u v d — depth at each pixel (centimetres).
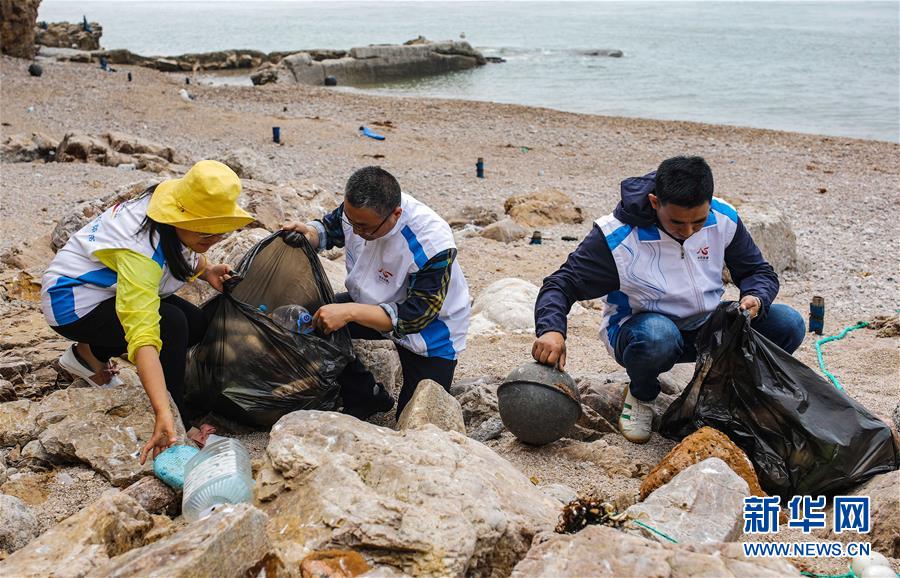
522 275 909
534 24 9475
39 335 548
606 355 636
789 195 1536
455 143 2048
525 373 445
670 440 474
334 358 452
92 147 1461
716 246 454
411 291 455
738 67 4381
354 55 4156
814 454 403
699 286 451
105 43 7531
